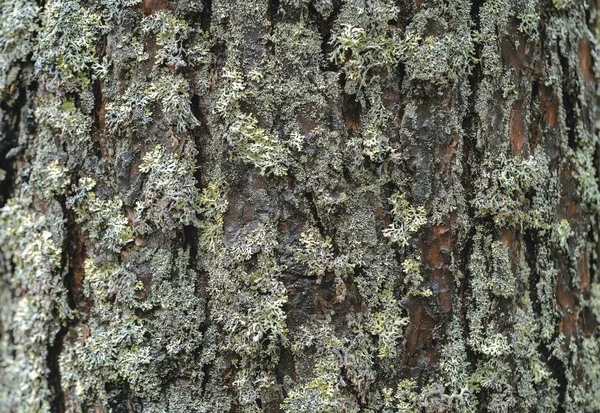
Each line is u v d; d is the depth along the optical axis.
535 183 0.43
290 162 0.40
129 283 0.40
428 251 0.40
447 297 0.40
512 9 0.42
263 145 0.39
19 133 0.42
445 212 0.40
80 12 0.41
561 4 0.45
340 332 0.40
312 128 0.40
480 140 0.41
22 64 0.42
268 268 0.39
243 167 0.40
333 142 0.40
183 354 0.40
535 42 0.43
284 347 0.39
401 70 0.40
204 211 0.40
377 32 0.40
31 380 0.42
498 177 0.41
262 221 0.40
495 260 0.42
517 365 0.42
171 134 0.40
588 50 0.49
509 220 0.42
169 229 0.40
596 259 0.48
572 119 0.46
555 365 0.44
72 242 0.41
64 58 0.41
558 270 0.45
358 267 0.40
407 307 0.40
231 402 0.40
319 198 0.39
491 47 0.42
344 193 0.40
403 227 0.40
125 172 0.40
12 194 0.43
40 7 0.41
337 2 0.40
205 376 0.40
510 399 0.42
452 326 0.41
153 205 0.40
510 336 0.42
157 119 0.40
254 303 0.39
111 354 0.40
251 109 0.39
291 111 0.39
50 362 0.42
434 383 0.40
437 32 0.40
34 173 0.42
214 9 0.40
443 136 0.40
